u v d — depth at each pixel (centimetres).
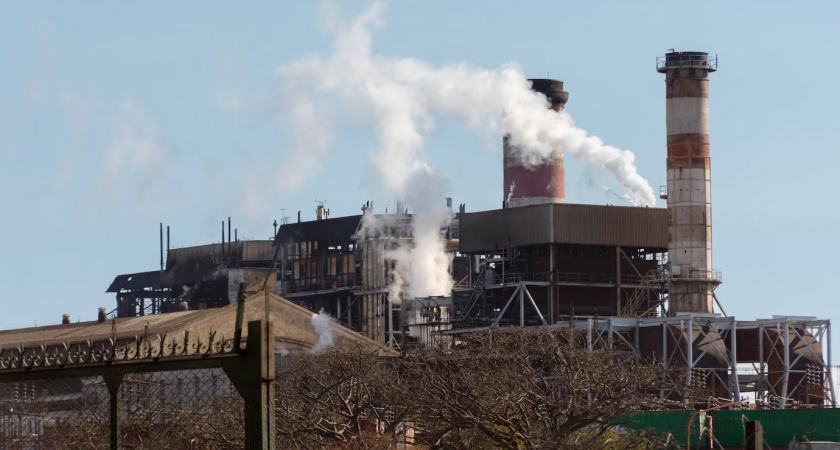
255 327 2752
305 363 13388
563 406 11750
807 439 16038
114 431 2823
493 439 11419
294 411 11019
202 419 6656
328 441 11206
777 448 16425
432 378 12244
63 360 2883
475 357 14400
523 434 11150
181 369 2788
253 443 2725
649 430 12656
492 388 12162
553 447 10869
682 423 15250
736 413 16412
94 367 2838
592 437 11894
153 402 5644
